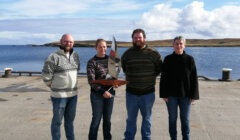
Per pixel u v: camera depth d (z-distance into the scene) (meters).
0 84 11.13
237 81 12.27
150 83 3.66
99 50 3.52
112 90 3.62
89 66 3.50
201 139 4.21
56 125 3.47
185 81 3.52
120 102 7.31
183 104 3.60
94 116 3.60
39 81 12.16
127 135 3.91
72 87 3.49
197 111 6.18
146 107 3.71
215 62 55.69
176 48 3.48
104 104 3.63
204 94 8.62
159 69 3.72
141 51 3.56
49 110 6.29
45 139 4.18
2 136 4.33
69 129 3.65
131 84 3.70
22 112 6.07
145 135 3.78
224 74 12.38
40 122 5.21
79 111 6.16
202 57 78.25
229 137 4.31
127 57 3.66
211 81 12.33
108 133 3.76
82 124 5.06
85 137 4.29
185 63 3.49
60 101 3.40
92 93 3.55
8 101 7.43
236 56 85.19
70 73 3.44
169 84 3.57
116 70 3.54
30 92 9.04
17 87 10.23
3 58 74.19
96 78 3.53
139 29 3.53
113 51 3.51
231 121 5.33
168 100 3.64
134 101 3.73
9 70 14.01
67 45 3.37
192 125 5.02
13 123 5.13
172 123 3.69
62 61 3.37
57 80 3.38
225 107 6.65
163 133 4.53
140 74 3.59
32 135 4.38
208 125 5.03
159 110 6.29
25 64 49.09
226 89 9.80
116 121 5.31
